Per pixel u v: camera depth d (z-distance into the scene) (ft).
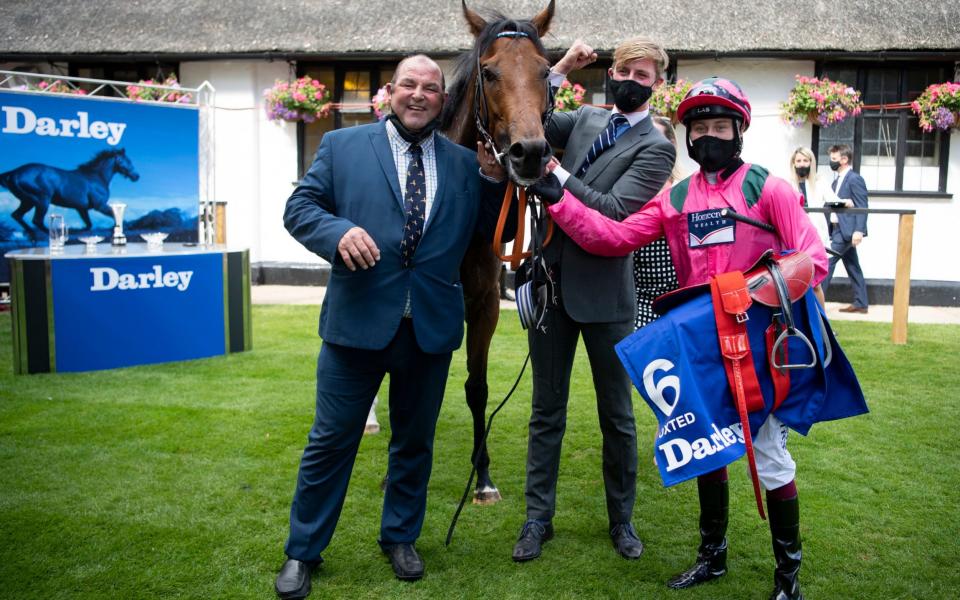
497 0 31.94
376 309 7.59
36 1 35.60
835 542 9.18
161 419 13.75
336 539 9.17
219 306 19.17
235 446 12.37
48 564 8.37
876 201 30.19
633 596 7.91
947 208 30.01
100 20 34.17
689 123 7.41
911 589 8.09
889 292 29.76
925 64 29.84
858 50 28.84
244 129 33.17
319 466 7.88
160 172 25.64
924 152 30.25
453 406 15.29
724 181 7.39
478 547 9.02
